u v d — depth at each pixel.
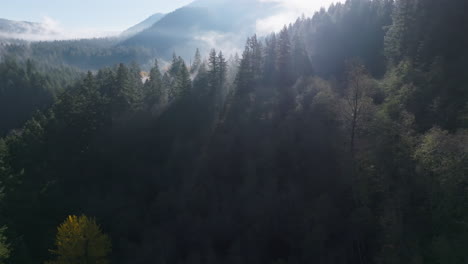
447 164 24.33
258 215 40.50
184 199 47.84
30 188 48.16
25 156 53.50
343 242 32.78
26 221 43.50
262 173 44.88
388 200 28.55
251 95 59.44
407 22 49.53
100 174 54.41
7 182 46.41
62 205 48.25
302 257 34.06
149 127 60.78
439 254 22.61
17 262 36.91
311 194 38.88
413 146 29.16
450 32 41.59
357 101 33.31
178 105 64.12
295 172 42.06
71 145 56.84
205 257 39.97
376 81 44.47
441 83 36.12
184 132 59.62
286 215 38.88
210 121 60.88
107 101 62.91
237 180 47.66
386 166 29.70
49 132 57.12
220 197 46.59
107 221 47.09
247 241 38.97
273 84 62.53
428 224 25.45
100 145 57.31
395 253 25.42
